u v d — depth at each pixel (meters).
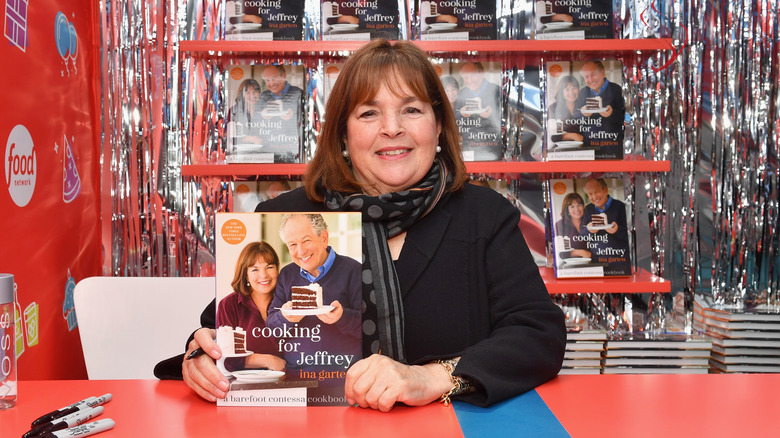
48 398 1.03
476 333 1.33
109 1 2.49
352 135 1.36
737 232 2.54
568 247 2.38
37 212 1.89
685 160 2.54
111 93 2.51
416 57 1.36
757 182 2.53
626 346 2.31
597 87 2.37
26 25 1.83
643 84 2.53
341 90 1.37
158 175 2.53
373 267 1.28
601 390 1.06
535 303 1.24
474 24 2.37
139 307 1.81
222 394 0.98
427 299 1.33
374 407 0.96
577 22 2.37
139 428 0.90
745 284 2.56
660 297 2.57
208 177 2.54
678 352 2.30
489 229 1.37
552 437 0.85
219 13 2.53
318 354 0.99
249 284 0.99
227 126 2.36
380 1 2.37
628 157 2.54
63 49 2.15
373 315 1.27
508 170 2.27
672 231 2.56
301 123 2.35
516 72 2.51
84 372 2.29
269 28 2.33
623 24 2.53
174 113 2.52
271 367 0.99
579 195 2.43
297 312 0.99
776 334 2.32
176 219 2.54
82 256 2.30
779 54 2.50
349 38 2.36
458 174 1.43
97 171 2.50
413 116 1.34
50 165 2.00
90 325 1.78
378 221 1.33
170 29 2.51
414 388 0.97
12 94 1.72
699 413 0.94
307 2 2.49
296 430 0.89
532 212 2.51
